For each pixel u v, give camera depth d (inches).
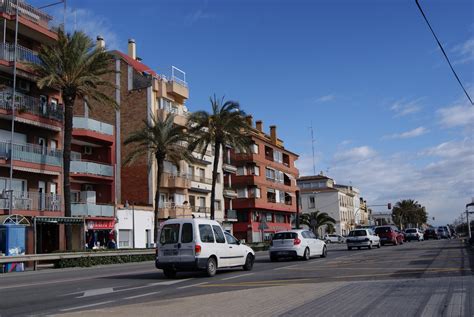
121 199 2054.6
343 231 4156.0
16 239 1133.1
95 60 1350.9
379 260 964.6
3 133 1393.9
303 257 1083.3
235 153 2736.2
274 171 3009.4
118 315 376.5
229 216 2573.8
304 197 4153.5
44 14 1520.7
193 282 646.5
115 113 2106.3
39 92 1521.9
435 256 1021.2
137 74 2118.6
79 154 1736.0
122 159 2070.6
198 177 2330.2
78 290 582.6
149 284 636.7
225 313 375.9
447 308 371.6
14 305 463.2
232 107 1813.5
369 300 422.0
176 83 2207.2
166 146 1737.2
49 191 1524.4
